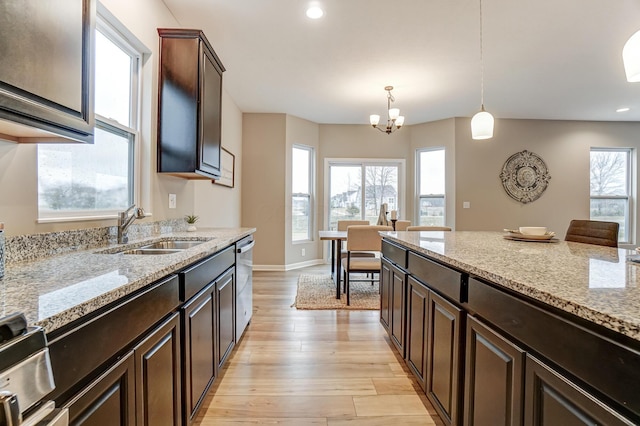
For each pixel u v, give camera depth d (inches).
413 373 69.6
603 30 102.6
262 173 199.2
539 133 203.6
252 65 130.7
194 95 85.0
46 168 52.4
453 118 201.2
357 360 84.1
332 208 224.7
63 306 26.1
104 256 50.5
